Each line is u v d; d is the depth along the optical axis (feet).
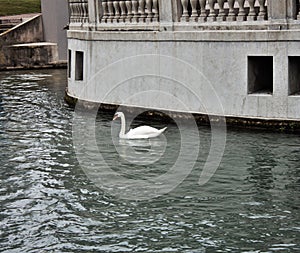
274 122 51.31
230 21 52.49
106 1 62.13
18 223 35.73
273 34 50.26
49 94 80.38
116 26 60.70
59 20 123.03
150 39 57.62
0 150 50.98
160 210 37.27
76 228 34.94
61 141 53.57
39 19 127.03
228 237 33.22
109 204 38.40
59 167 45.91
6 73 113.19
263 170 43.32
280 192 39.34
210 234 33.63
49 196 39.93
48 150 50.65
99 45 63.05
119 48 60.85
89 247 32.53
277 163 44.50
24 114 66.08
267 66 54.24
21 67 121.08
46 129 58.29
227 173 43.16
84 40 65.36
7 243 33.22
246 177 42.19
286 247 31.83
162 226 34.94
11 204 38.65
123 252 31.86
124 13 60.54
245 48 51.85
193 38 54.54
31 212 37.35
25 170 45.42
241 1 51.80
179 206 37.78
